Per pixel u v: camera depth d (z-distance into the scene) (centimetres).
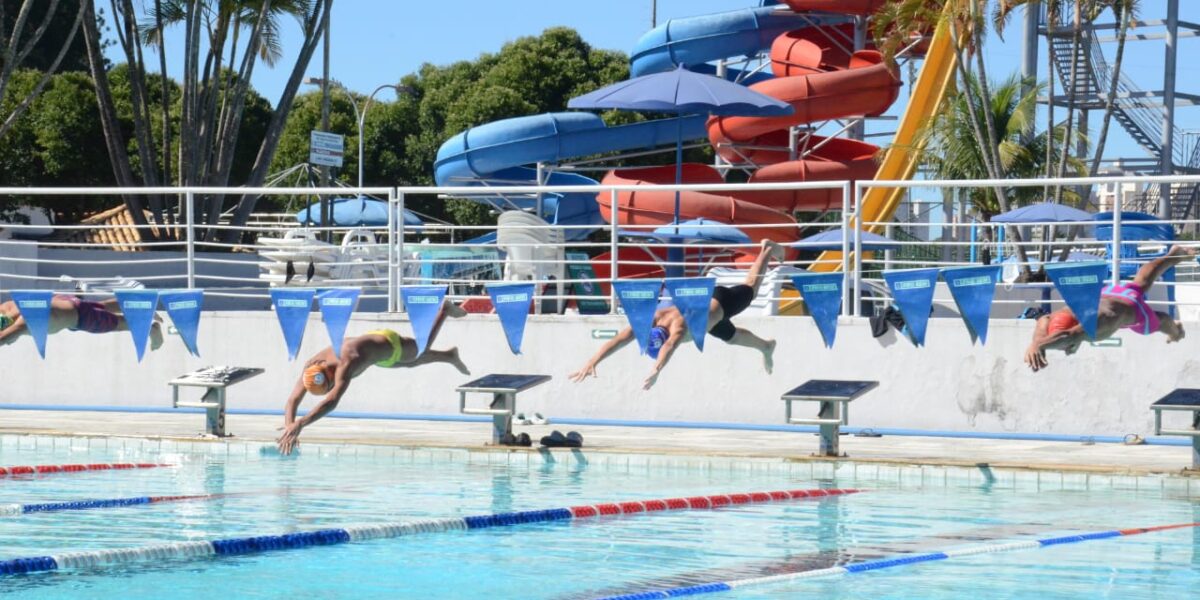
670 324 1218
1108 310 1157
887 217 2450
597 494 975
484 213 4388
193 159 2645
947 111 2556
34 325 1345
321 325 1547
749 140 2753
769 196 2497
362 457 1213
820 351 1403
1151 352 1297
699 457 1141
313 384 1152
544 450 1177
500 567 688
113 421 1469
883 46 2455
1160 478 1016
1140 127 3406
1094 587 636
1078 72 3172
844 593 624
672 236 1923
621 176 2512
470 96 4503
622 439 1305
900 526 834
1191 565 697
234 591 623
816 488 1022
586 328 1477
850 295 1617
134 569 675
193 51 2620
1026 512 897
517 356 1498
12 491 976
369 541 770
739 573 671
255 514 866
